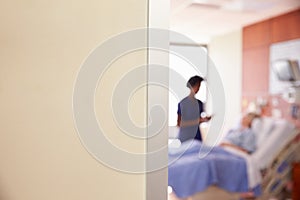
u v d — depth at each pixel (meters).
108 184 0.80
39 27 0.76
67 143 0.78
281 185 3.07
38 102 0.77
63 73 0.77
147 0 0.80
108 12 0.78
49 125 0.77
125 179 0.81
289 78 3.34
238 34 4.07
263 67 3.72
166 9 0.81
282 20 3.41
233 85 4.17
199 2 2.91
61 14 0.77
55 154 0.78
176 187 2.35
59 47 0.77
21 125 0.76
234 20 3.66
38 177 0.77
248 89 3.96
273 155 3.05
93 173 0.79
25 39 0.76
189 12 3.24
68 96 0.78
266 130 3.28
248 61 3.94
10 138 0.76
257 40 3.79
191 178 2.41
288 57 3.36
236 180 2.72
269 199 3.02
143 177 0.82
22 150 0.76
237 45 4.11
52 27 0.76
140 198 0.82
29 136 0.76
